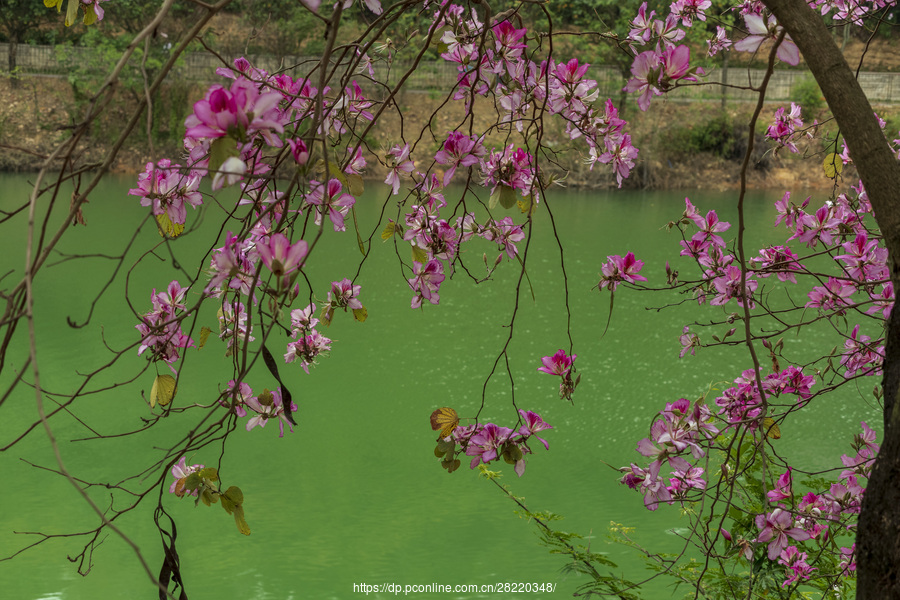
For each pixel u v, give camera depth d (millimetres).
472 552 5320
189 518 5801
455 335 10219
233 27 24188
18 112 26766
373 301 11711
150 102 1185
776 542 2336
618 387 8406
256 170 1696
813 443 6867
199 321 9805
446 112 25094
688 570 3043
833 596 2852
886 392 1667
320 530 5617
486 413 7770
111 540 5512
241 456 6816
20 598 4758
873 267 2646
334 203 1693
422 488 6277
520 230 2281
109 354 8984
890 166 1668
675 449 1958
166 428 7203
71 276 12414
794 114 3117
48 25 29672
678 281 2799
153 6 24047
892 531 1531
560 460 6742
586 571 3031
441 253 2285
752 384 2861
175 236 1712
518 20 2135
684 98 27219
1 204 18484
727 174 26766
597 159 2334
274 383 8406
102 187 21578
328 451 6953
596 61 22062
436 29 2137
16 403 7688
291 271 1299
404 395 8227
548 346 9797
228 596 4805
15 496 6016
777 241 15500
